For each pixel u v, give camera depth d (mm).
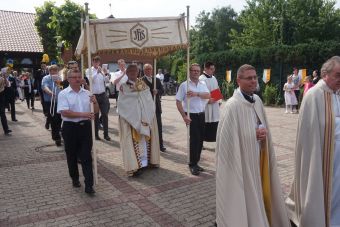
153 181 5684
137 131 5844
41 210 4637
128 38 5566
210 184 5500
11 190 5355
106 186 5480
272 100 18656
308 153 3656
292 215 4031
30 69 25094
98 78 8555
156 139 6320
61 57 17547
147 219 4348
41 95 10828
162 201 4883
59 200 4953
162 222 4266
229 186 3482
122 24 5512
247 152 3510
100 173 6129
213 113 7059
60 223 4262
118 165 6605
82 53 5570
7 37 24984
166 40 5902
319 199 3590
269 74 18875
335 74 3520
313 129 3596
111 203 4832
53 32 24281
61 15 16125
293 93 15000
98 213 4527
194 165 6051
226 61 21234
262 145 3740
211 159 6930
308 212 3639
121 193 5188
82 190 5324
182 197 5008
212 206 4691
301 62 17797
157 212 4539
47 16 24234
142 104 5949
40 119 12719
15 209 4676
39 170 6352
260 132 3598
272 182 3754
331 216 3842
